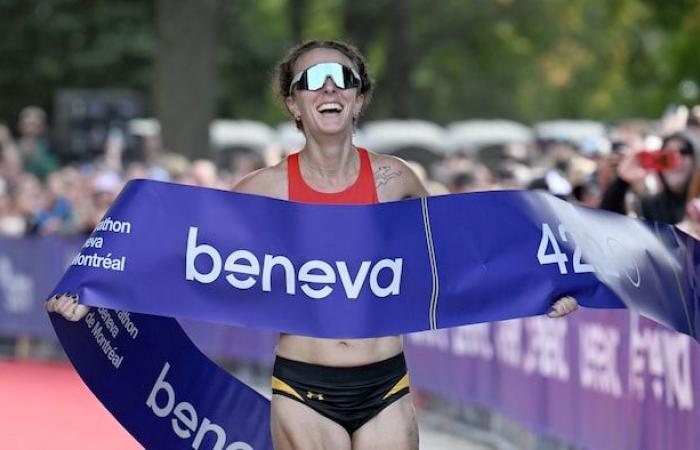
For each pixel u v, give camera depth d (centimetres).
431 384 2294
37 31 6688
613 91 7562
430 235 1122
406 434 1109
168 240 1108
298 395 1108
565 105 8112
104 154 5000
